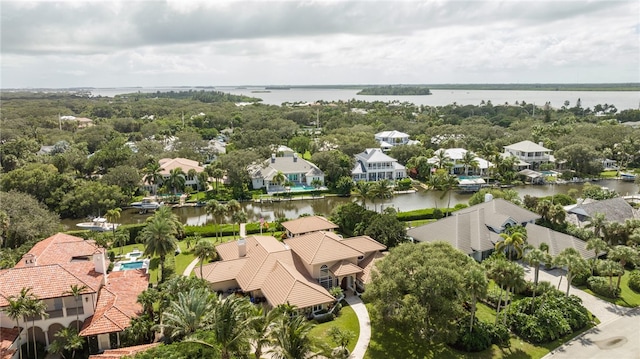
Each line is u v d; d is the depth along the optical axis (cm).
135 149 15050
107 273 5891
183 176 11306
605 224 6712
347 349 4400
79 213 9612
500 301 5047
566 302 5041
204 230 7975
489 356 4384
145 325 4503
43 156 13162
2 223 6681
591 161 13412
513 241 5800
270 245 6359
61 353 4331
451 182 11325
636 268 6219
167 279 5788
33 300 4178
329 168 12275
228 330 3531
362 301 5488
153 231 6012
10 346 4100
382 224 6988
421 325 4203
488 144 14912
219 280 5697
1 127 17325
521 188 12331
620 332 4753
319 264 5653
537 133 16775
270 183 12031
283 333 3509
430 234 7044
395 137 17262
